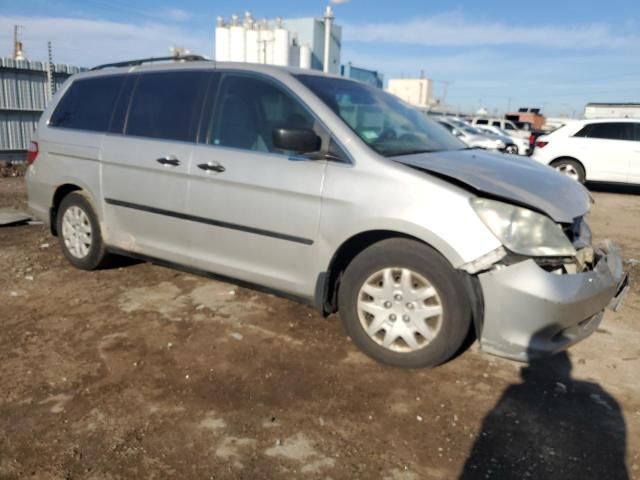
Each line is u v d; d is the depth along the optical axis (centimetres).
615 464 261
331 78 412
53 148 499
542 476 251
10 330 385
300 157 354
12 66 1234
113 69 484
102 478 242
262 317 412
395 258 326
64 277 493
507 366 349
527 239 295
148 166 422
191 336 379
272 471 249
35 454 256
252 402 302
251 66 396
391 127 389
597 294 308
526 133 2703
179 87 427
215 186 386
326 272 348
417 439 275
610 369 352
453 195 307
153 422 282
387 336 337
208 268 407
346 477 247
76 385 315
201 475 245
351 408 299
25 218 715
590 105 2433
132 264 530
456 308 314
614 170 1268
